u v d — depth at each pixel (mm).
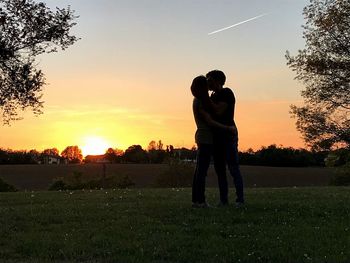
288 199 10617
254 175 46312
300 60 37844
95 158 55531
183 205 9406
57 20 21125
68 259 5895
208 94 8633
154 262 5695
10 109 20625
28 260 5848
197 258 5816
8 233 7211
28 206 9906
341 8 36031
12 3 20266
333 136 37469
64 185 37094
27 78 20500
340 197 11188
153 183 41656
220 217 8070
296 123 38375
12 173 45562
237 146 9141
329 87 37156
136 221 7859
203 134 8836
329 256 5812
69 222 7934
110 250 6176
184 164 42312
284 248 6156
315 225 7555
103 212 8766
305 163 52625
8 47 19984
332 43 36844
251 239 6605
